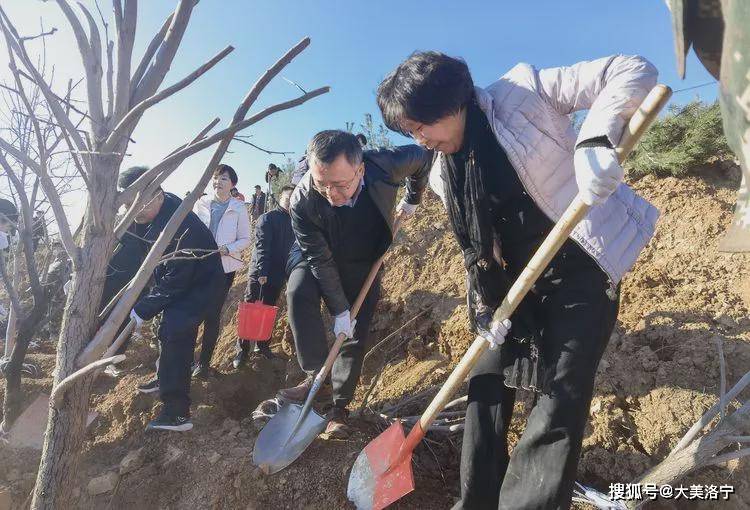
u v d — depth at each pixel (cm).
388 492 213
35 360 403
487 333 177
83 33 164
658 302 279
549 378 164
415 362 337
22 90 147
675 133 394
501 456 184
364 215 250
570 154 164
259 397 366
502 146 159
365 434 267
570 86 155
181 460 270
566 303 169
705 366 229
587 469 220
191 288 294
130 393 337
